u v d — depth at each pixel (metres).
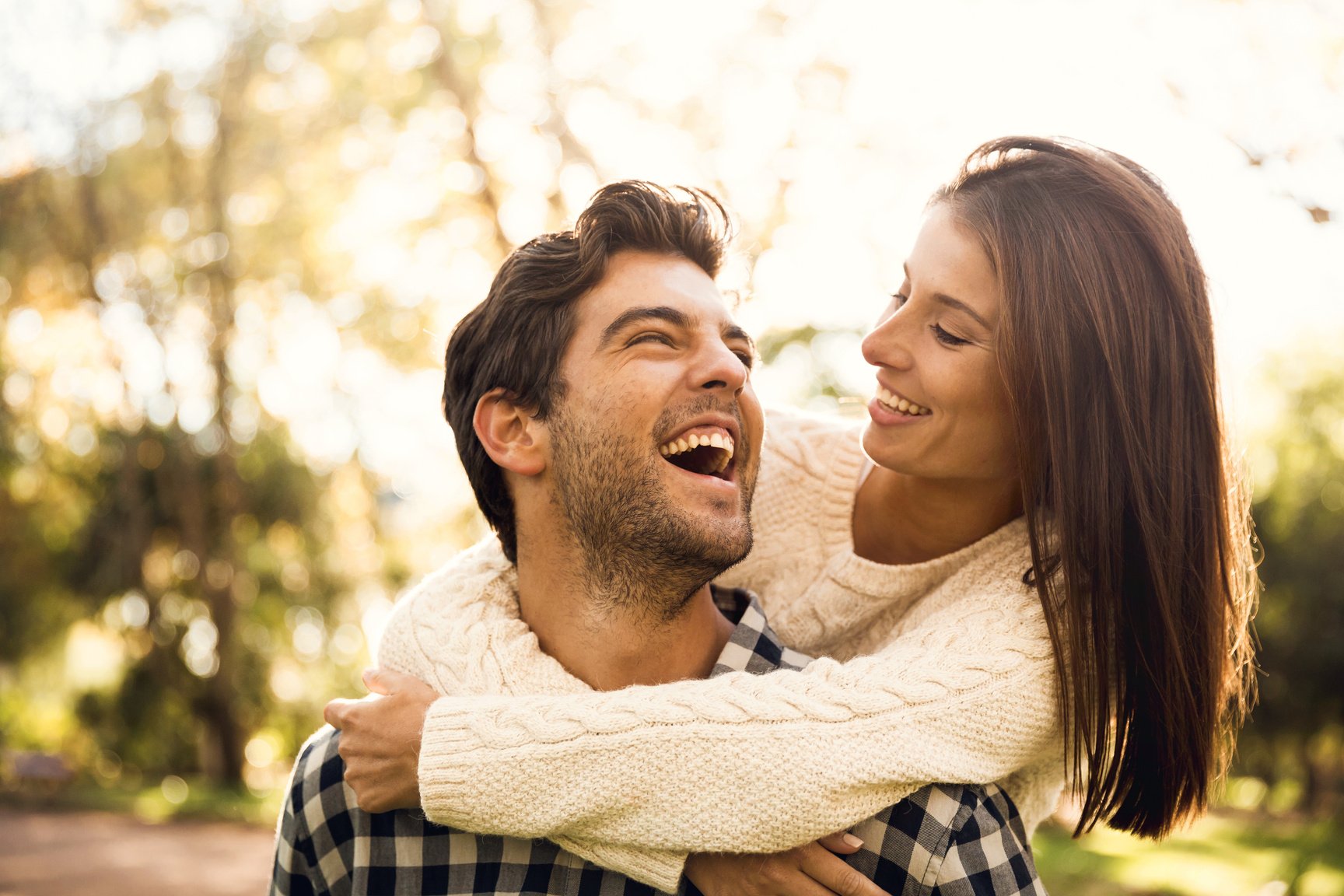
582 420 1.65
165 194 16.88
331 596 20.36
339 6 13.79
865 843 1.55
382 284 14.30
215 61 15.23
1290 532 16.78
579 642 1.71
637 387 1.61
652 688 1.58
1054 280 1.75
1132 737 1.75
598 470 1.64
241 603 19.72
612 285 1.68
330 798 1.74
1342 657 16.25
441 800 1.54
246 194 15.85
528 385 1.70
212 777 19.25
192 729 21.36
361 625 20.80
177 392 18.52
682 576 1.64
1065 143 1.88
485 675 1.69
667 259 1.74
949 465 1.84
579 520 1.67
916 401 1.84
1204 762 1.77
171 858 11.24
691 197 1.89
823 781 1.48
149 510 19.36
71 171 16.41
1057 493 1.72
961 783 1.57
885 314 1.99
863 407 2.57
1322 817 17.97
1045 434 1.76
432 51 12.96
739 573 2.14
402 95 13.38
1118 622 1.72
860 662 1.65
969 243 1.81
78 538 19.42
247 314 17.08
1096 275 1.75
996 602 1.77
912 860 1.52
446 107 13.09
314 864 1.76
